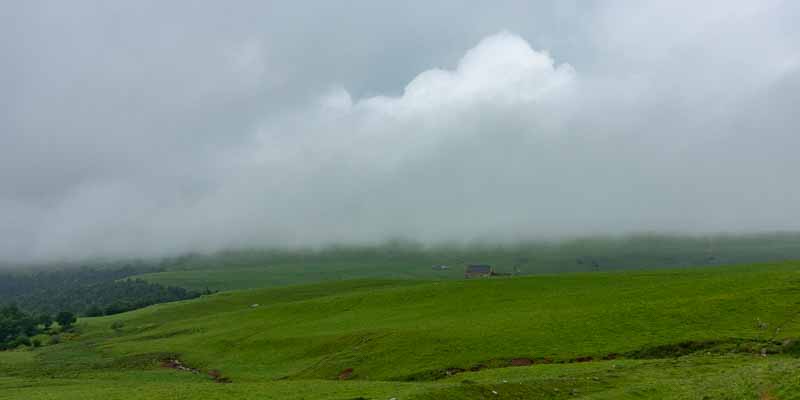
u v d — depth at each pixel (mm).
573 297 99250
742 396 34875
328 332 102125
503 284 130000
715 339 60281
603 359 60719
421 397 40156
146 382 80438
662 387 42469
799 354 53188
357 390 48750
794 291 73125
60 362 110562
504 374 57781
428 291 133125
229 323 141125
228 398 47656
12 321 182375
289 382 57500
